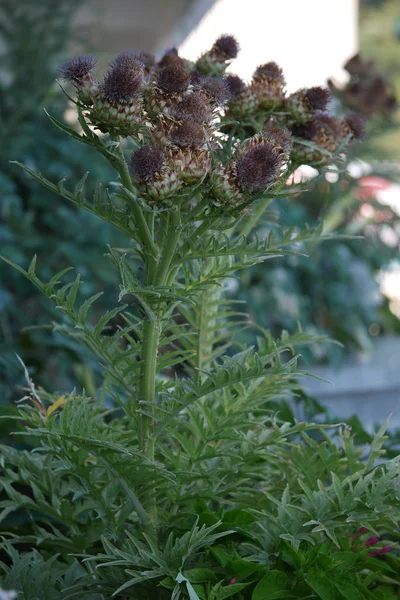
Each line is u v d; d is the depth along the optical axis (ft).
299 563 5.28
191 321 6.35
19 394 9.67
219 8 22.93
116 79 5.12
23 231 12.31
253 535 5.46
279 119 6.13
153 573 5.21
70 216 12.55
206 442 5.73
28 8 14.43
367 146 14.23
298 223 14.24
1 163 13.12
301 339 6.26
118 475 5.44
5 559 6.37
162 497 5.72
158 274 5.42
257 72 6.15
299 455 6.10
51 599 5.48
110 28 19.98
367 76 9.31
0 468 6.48
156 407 5.39
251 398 5.92
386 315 17.61
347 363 15.24
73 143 13.50
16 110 13.61
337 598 5.19
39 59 13.93
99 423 5.92
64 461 5.55
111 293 12.35
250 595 5.37
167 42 20.98
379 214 16.63
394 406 14.40
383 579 5.68
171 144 5.21
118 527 5.61
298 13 22.68
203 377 6.29
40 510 5.87
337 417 7.40
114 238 12.67
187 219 5.34
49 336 11.11
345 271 15.80
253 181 5.17
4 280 11.96
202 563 5.43
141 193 5.18
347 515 5.41
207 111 5.35
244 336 13.20
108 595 5.56
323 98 6.04
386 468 5.66
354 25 22.62
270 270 14.69
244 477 5.83
